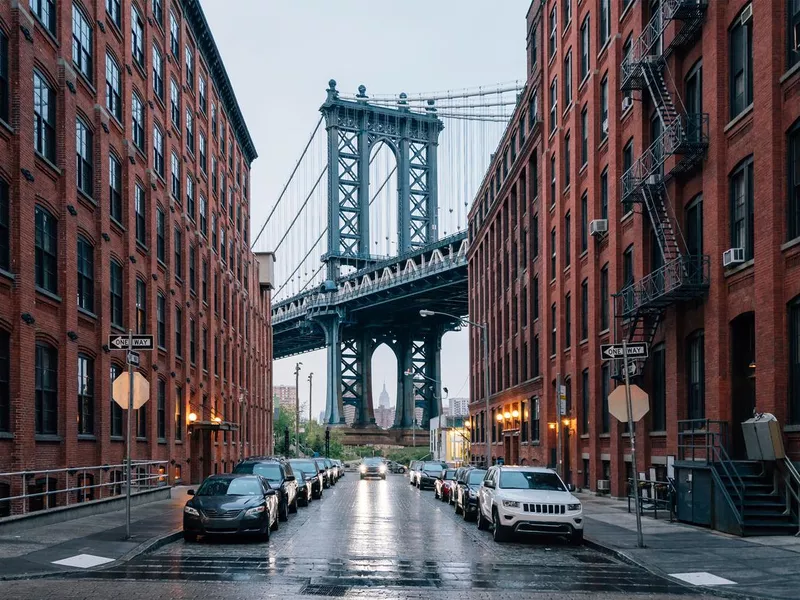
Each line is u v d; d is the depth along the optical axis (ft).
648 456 94.32
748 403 74.43
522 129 175.73
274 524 71.05
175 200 136.46
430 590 41.91
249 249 229.86
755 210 69.31
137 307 111.55
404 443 453.58
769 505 64.59
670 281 82.23
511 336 180.34
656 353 94.17
